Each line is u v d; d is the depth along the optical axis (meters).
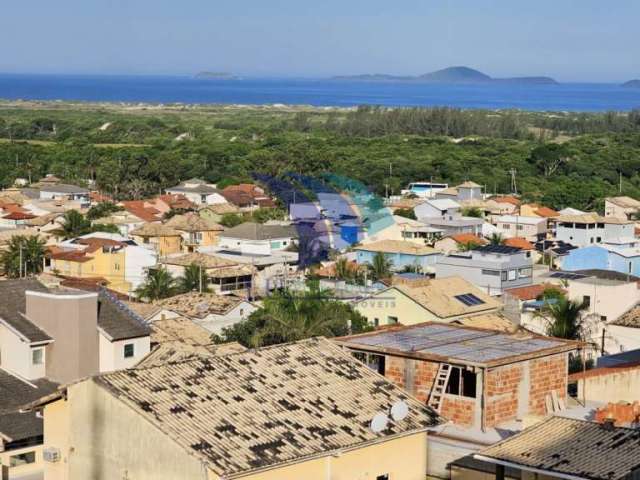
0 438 49.72
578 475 29.27
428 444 36.59
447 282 81.75
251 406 33.84
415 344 41.97
